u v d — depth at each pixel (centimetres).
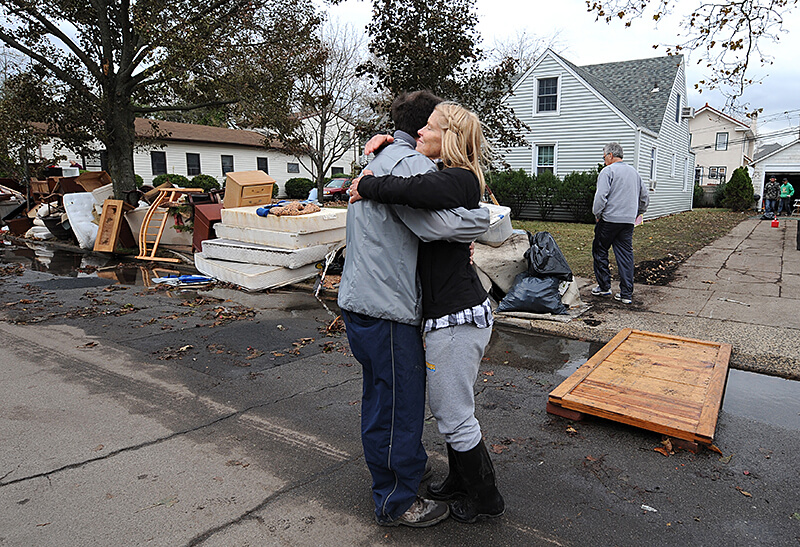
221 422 336
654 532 229
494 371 432
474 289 219
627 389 354
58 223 1184
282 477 272
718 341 483
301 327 556
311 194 835
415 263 211
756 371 429
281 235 732
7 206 1523
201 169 2958
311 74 1381
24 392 380
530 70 1967
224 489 260
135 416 343
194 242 909
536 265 570
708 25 823
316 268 764
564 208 1906
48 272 877
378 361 213
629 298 625
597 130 1877
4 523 231
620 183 606
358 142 2011
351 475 275
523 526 233
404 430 219
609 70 2417
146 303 660
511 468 283
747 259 954
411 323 213
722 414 350
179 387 392
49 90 1249
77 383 399
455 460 237
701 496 257
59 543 218
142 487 261
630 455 297
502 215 573
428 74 972
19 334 525
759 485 267
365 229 209
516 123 1138
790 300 636
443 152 210
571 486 266
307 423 335
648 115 2089
